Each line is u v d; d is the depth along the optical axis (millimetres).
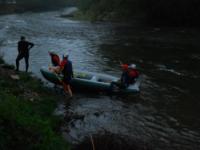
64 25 44250
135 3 51344
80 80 13836
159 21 46156
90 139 8367
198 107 12898
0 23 44000
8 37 31125
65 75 13188
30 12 68500
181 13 43938
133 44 28984
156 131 10492
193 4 43406
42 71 14086
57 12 71625
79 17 56562
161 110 12445
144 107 12688
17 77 13070
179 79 17125
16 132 7020
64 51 24406
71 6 97000
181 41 31266
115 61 21234
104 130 10125
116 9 53344
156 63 21141
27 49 15297
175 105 13070
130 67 14109
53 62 14344
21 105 9305
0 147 6367
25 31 36281
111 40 31078
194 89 15336
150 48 27031
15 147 6695
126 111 12125
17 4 77438
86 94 13906
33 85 12922
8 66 15117
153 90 15000
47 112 10484
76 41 29781
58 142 7891
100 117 11289
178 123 11281
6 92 10383
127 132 10195
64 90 13688
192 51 26000
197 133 10531
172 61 21938
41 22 47562
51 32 36125
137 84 14398
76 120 10727
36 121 8344
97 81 14094
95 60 21328
